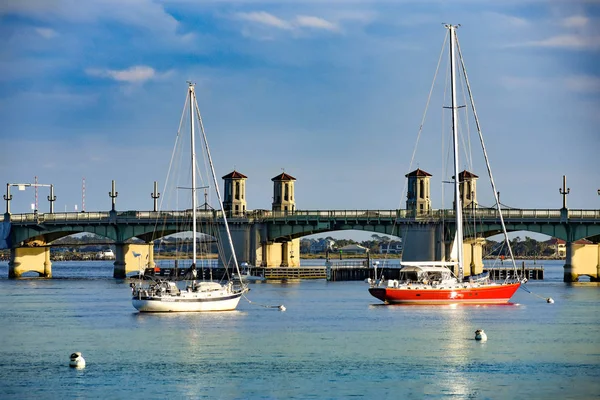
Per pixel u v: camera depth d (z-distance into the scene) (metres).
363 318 159.00
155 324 152.25
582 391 106.06
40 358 123.56
